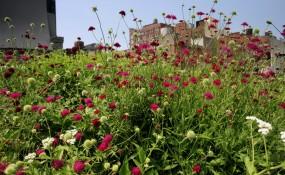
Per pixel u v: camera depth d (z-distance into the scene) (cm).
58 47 1191
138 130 292
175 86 361
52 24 1306
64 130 343
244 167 285
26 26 1149
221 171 284
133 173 231
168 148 305
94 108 346
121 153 290
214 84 363
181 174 280
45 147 269
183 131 312
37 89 431
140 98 349
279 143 308
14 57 579
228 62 503
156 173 264
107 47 521
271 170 267
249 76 431
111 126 322
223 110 342
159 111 311
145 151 284
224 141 293
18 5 1145
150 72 436
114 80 408
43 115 342
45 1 1218
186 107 343
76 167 231
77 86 471
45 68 558
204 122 332
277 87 448
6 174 235
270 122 339
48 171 252
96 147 283
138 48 497
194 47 509
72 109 399
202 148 301
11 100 370
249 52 486
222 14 546
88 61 609
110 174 274
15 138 316
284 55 518
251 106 363
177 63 484
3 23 1106
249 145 297
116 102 342
